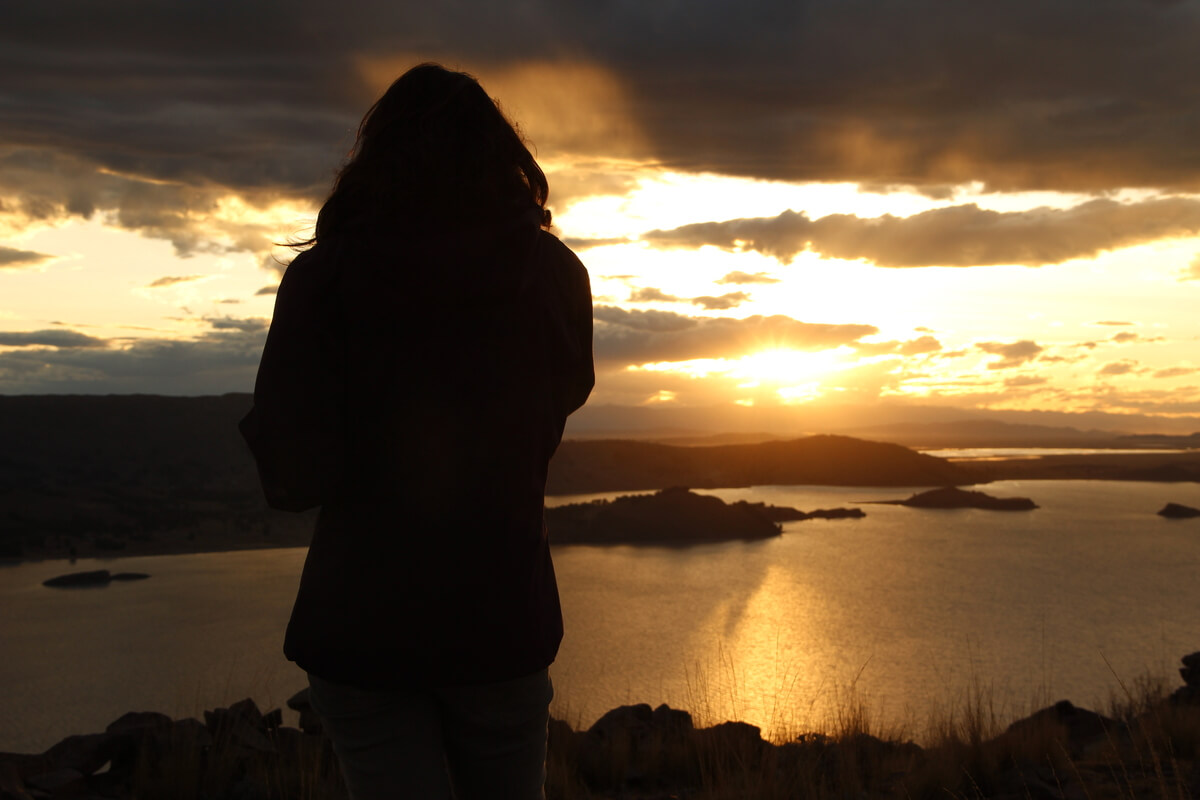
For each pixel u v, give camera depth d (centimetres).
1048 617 8756
